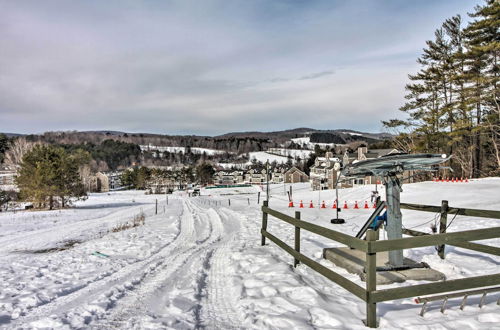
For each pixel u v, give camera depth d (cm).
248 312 414
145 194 8225
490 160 4231
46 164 3192
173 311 434
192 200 4575
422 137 3953
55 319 418
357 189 3112
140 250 916
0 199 3316
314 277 539
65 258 848
